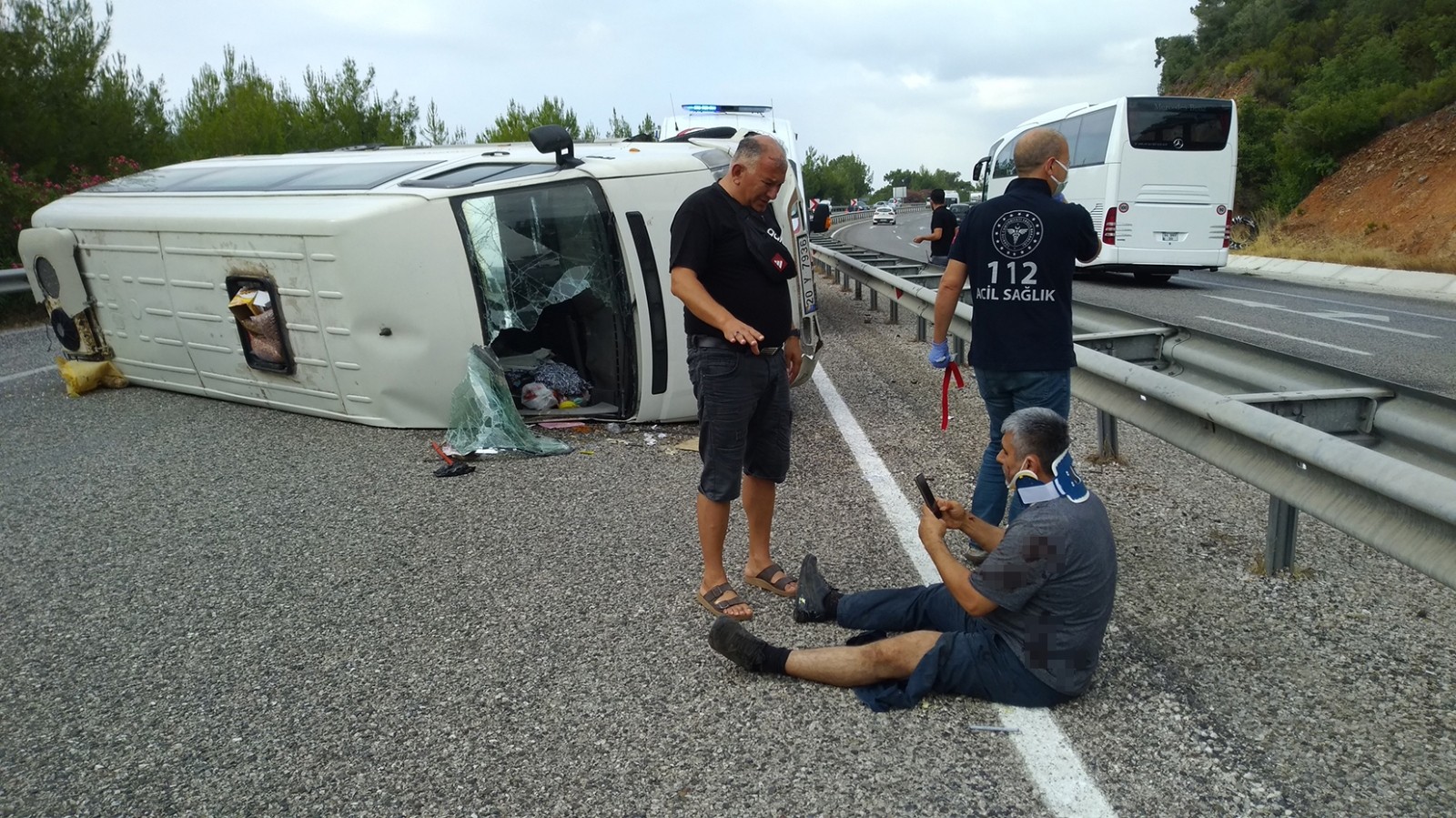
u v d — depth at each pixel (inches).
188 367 287.1
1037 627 113.7
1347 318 476.7
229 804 104.6
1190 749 109.5
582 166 242.4
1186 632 136.9
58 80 622.8
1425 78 1138.0
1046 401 157.6
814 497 200.2
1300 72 1408.7
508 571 165.8
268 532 186.7
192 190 282.8
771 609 149.7
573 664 132.9
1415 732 111.7
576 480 215.5
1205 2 2001.7
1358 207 973.2
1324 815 97.8
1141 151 685.9
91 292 303.4
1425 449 148.0
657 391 252.4
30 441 255.9
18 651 142.0
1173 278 789.2
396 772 109.4
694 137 366.9
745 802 102.3
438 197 234.2
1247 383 200.1
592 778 107.0
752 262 142.6
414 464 227.1
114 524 193.5
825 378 323.3
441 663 134.0
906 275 463.2
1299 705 117.8
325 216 236.2
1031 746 110.6
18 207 535.5
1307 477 132.6
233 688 129.3
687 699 123.1
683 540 178.4
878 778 105.7
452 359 241.0
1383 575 154.6
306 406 264.7
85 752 115.6
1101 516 114.5
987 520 166.7
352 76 954.7
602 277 246.1
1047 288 154.5
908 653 120.6
